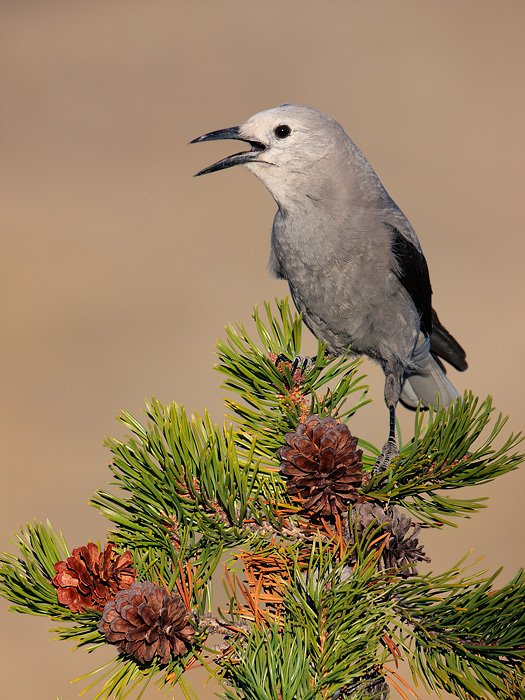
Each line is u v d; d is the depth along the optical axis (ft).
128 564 13.93
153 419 15.31
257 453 17.04
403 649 13.48
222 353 18.74
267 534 15.12
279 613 14.19
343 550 14.24
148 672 13.16
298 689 12.46
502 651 13.33
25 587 13.48
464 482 15.69
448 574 13.82
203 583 13.87
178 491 14.89
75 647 13.35
